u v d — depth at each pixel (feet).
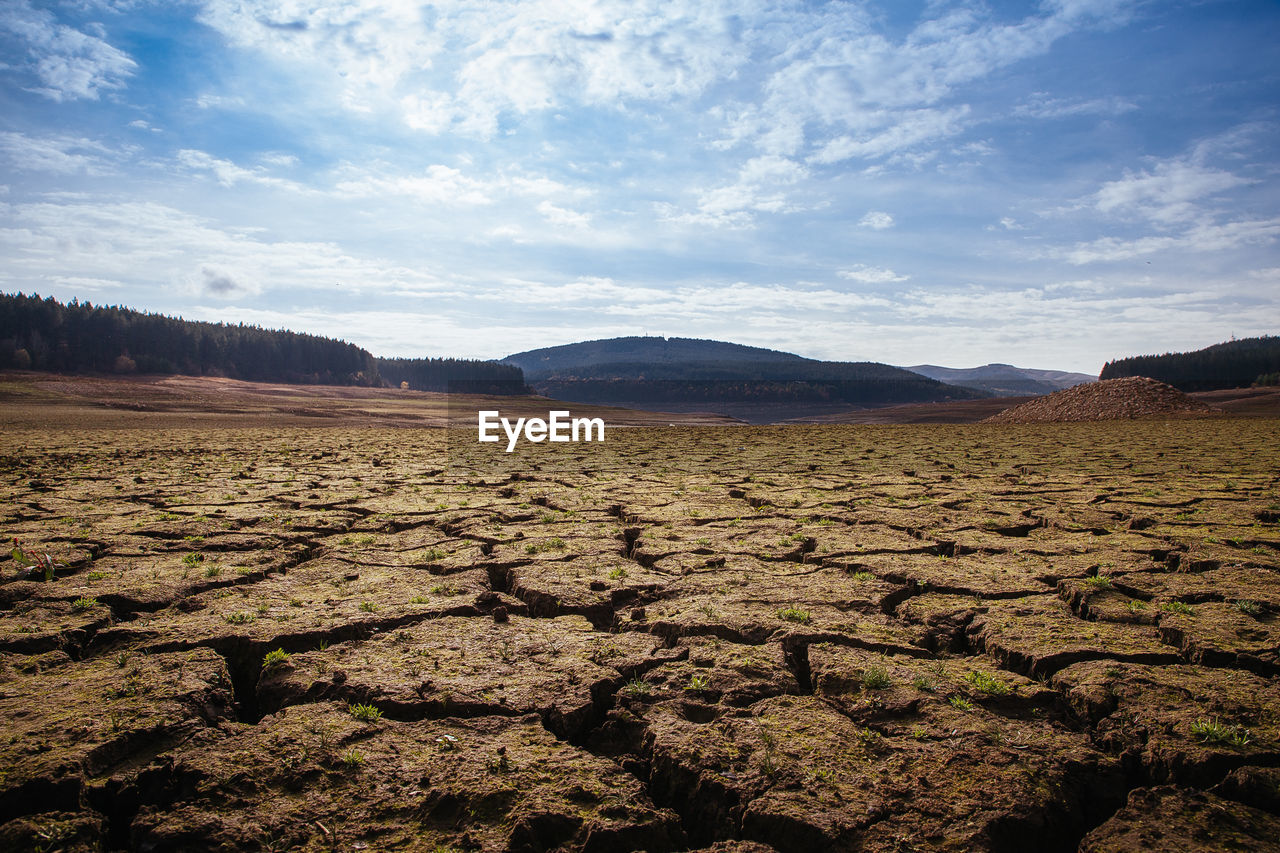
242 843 10.40
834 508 37.42
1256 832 10.71
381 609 20.40
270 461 67.72
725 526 32.65
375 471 57.52
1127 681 15.15
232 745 12.91
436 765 12.34
